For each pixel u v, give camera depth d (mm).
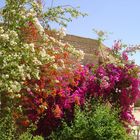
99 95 11758
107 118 10172
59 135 10492
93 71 11969
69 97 10852
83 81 11469
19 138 9352
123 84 12258
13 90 8094
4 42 8016
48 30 9852
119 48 12750
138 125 12781
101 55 12906
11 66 7957
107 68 12180
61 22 9711
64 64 10227
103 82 11758
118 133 10086
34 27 9070
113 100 12164
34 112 10391
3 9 8703
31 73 8680
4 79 7875
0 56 7883
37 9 9375
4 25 8703
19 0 8820
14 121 9484
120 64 12109
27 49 8109
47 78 9938
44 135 10797
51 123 10797
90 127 10016
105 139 9938
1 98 9266
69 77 10594
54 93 10234
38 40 9289
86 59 13883
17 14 8602
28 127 10297
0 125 9000
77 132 10078
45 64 9453
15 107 9703
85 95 11430
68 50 9875
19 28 8836
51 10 9469
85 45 15305
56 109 10492
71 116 10969
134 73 12289
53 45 9898
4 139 8977
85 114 10484
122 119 12133
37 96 10102
